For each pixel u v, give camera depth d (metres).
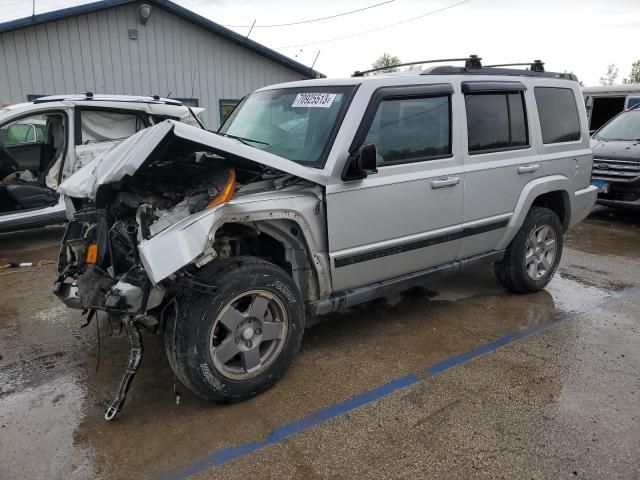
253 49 15.95
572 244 7.38
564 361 3.77
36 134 8.46
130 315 2.94
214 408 3.18
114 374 3.62
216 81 15.78
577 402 3.23
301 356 3.87
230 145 2.97
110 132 7.66
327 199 3.39
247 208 3.06
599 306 4.89
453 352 3.93
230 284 3.01
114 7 13.76
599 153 8.79
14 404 3.24
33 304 4.99
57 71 13.40
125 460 2.70
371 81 3.70
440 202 4.07
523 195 4.73
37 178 7.28
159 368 3.69
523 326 4.42
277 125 3.99
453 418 3.06
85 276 3.13
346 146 3.47
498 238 4.68
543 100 4.96
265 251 3.66
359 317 4.62
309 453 2.75
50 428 2.98
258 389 3.25
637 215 9.47
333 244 3.49
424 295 5.19
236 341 3.13
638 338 4.18
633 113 9.80
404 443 2.83
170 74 15.00
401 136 3.84
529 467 2.63
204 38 15.28
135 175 3.38
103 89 14.09
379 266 3.83
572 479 2.54
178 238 2.72
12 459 2.71
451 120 4.13
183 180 3.48
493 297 5.13
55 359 3.86
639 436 2.88
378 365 3.72
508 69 4.80
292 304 3.33
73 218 3.75
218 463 2.68
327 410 3.15
